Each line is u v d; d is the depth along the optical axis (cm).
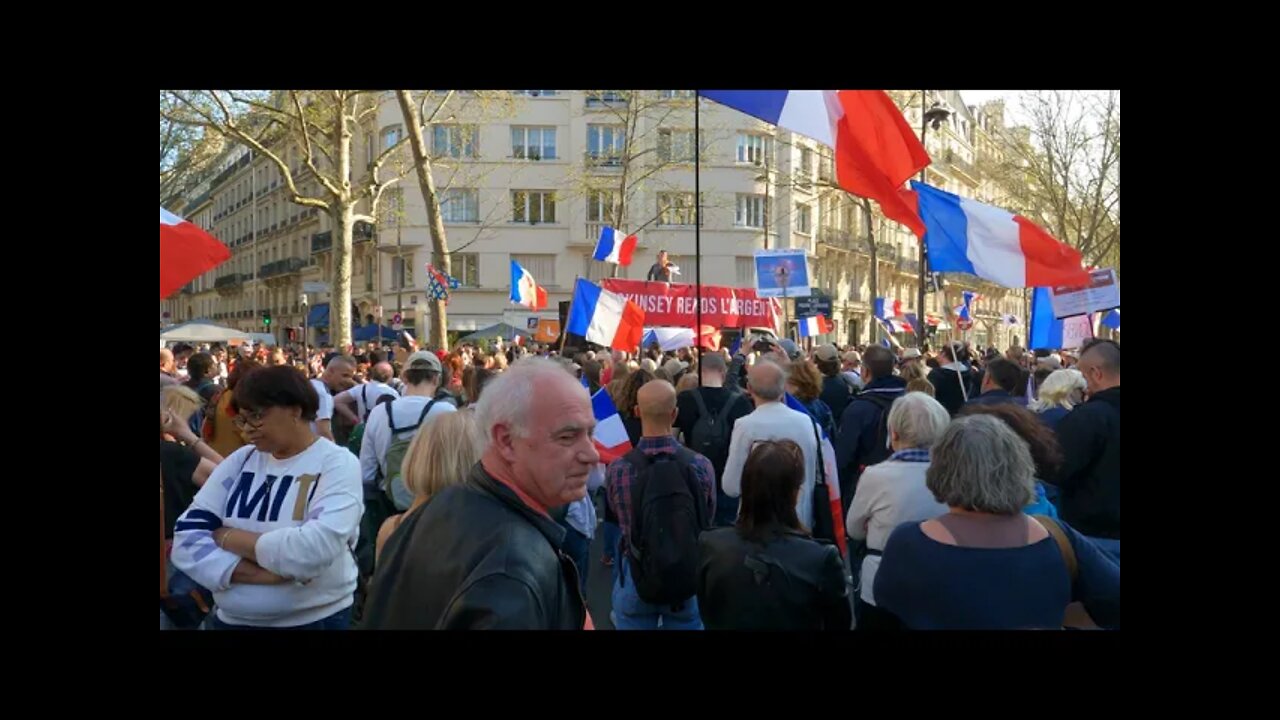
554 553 223
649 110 3669
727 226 3994
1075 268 615
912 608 277
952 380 938
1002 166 3192
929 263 627
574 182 3569
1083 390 614
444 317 1792
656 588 402
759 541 313
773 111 547
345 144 2284
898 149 559
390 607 226
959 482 275
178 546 317
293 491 322
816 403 712
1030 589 270
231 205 6431
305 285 3122
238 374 586
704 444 599
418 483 364
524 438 225
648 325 999
